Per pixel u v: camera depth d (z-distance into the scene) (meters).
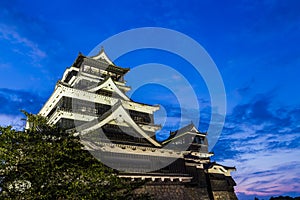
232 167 38.03
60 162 14.45
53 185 13.12
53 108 33.41
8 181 12.11
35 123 15.96
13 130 13.61
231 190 36.00
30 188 12.16
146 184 22.70
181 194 24.69
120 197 16.45
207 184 33.50
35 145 13.59
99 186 15.18
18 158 12.72
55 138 16.16
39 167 12.72
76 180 14.23
